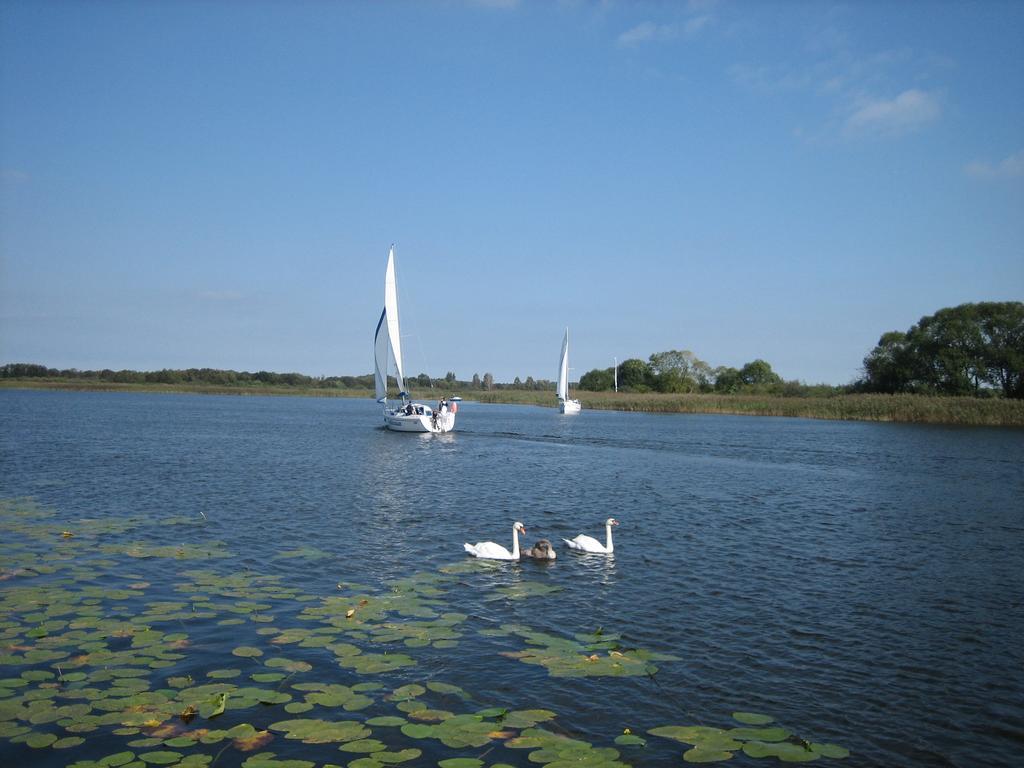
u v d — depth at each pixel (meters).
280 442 51.75
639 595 15.98
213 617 13.78
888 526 24.11
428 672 11.56
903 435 63.69
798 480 35.16
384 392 62.72
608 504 27.67
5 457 39.19
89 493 27.97
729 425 80.25
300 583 16.25
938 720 10.54
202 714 10.00
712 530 23.17
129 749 9.09
